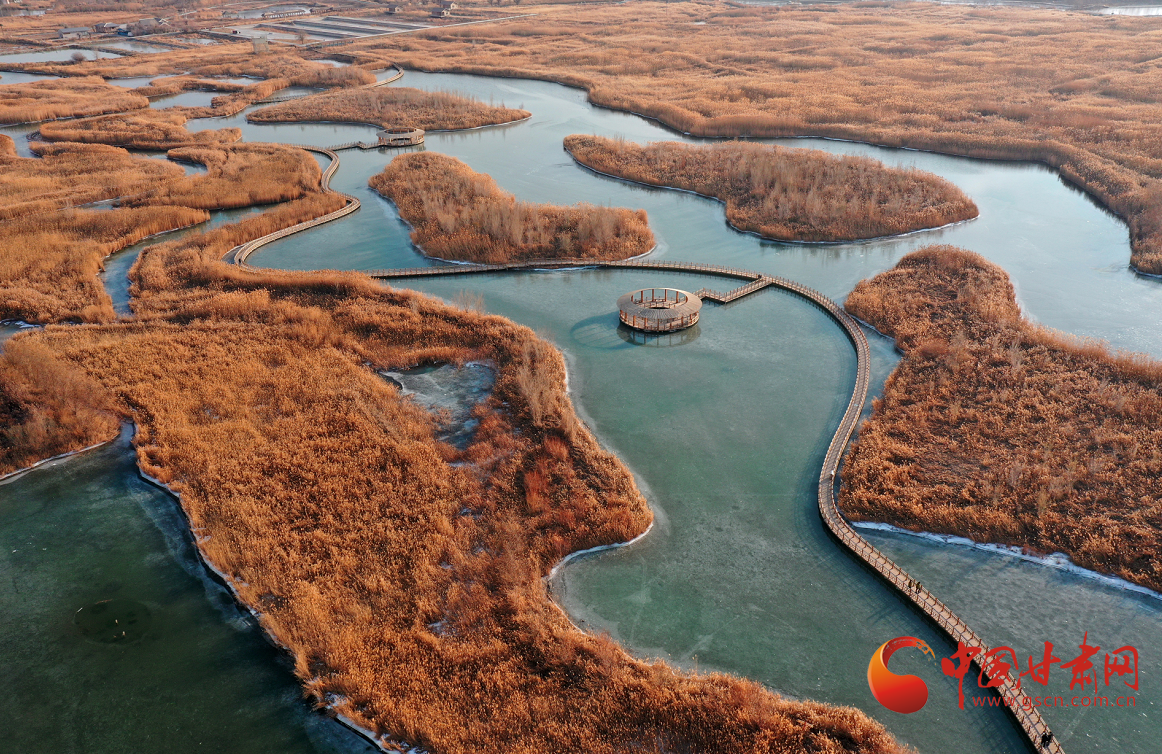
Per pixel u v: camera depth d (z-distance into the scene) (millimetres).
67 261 80312
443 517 44625
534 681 35062
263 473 48969
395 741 33188
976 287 69500
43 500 48500
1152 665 35500
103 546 44750
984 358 58906
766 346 63812
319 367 60312
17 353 59000
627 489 46688
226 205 97250
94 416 54531
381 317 67188
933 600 38281
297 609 38719
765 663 36156
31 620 39906
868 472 47781
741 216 89562
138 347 63281
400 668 35969
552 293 74000
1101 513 43906
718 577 41188
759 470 49094
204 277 75500
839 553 42594
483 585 40344
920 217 87250
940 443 50438
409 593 40000
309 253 84250
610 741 32250
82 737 33938
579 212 89250
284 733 33875
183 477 49438
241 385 58250
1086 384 55094
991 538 42875
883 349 63062
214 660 37438
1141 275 74938
